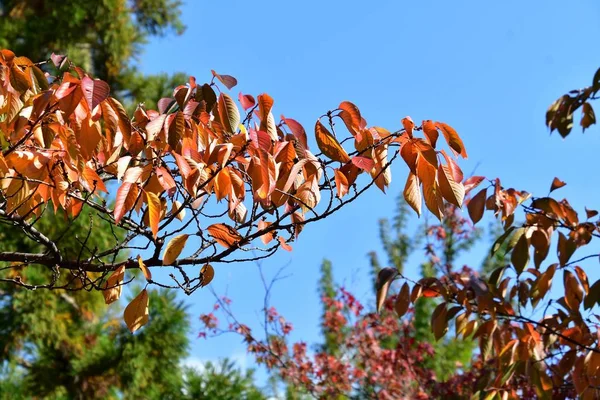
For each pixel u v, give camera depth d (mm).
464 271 6254
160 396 7953
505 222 3578
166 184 2695
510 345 3508
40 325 7578
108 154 2795
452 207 6715
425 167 2668
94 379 8016
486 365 4625
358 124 2770
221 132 2793
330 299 7242
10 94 2623
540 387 3432
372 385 6617
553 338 3635
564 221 3553
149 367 7945
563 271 3533
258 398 7891
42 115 2600
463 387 5992
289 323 6945
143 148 2756
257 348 6816
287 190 2693
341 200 2756
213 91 2844
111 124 2605
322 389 6668
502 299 3646
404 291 3535
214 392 7801
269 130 2758
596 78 3934
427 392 6453
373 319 6949
